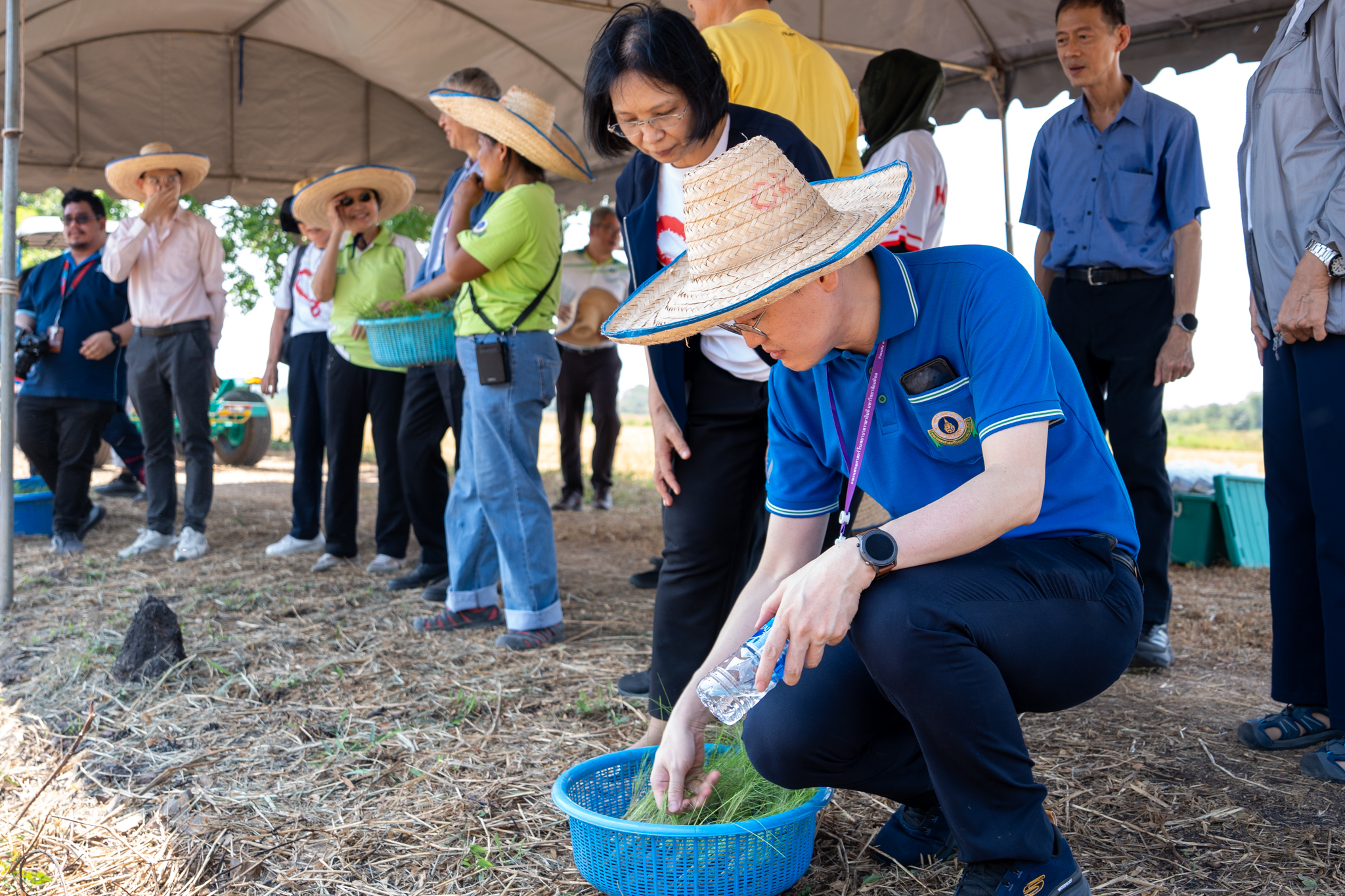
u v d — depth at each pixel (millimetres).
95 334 5629
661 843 1693
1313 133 2402
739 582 2625
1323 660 2516
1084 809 2160
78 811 2326
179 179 5461
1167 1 4773
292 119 7367
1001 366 1485
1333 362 2373
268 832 2182
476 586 4035
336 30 6707
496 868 1994
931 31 5562
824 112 2664
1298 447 2521
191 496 5496
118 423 7656
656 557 5203
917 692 1415
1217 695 3051
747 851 1695
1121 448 3430
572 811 1762
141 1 6262
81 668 3359
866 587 1436
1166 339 3375
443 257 4215
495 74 6848
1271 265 2525
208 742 2752
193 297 5473
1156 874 1872
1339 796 2225
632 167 2562
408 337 4156
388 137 7695
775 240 1450
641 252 2508
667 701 2553
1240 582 5238
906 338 1567
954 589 1439
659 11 2207
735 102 2488
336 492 5293
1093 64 3340
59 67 6672
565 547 6246
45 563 5285
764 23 2641
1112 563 1582
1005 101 5699
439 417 4711
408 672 3379
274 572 5086
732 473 2518
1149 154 3371
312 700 3102
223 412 11352
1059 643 1486
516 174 3789
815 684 1640
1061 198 3541
